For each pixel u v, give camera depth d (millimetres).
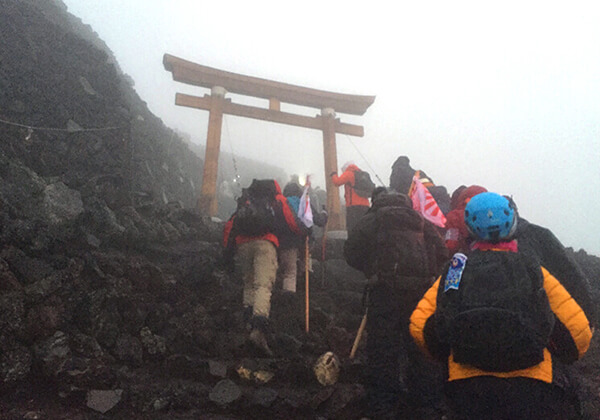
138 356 3188
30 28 6578
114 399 2662
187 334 3559
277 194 4449
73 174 5172
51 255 3424
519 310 1610
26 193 3867
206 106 8859
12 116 5168
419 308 1910
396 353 2877
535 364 1581
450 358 1779
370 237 3209
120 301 3408
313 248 6105
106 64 7445
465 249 3105
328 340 3742
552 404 1594
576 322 1633
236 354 3510
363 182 5793
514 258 1742
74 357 2865
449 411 2850
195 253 4902
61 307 3113
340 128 9984
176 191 10008
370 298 3047
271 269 3881
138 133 8898
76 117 5941
